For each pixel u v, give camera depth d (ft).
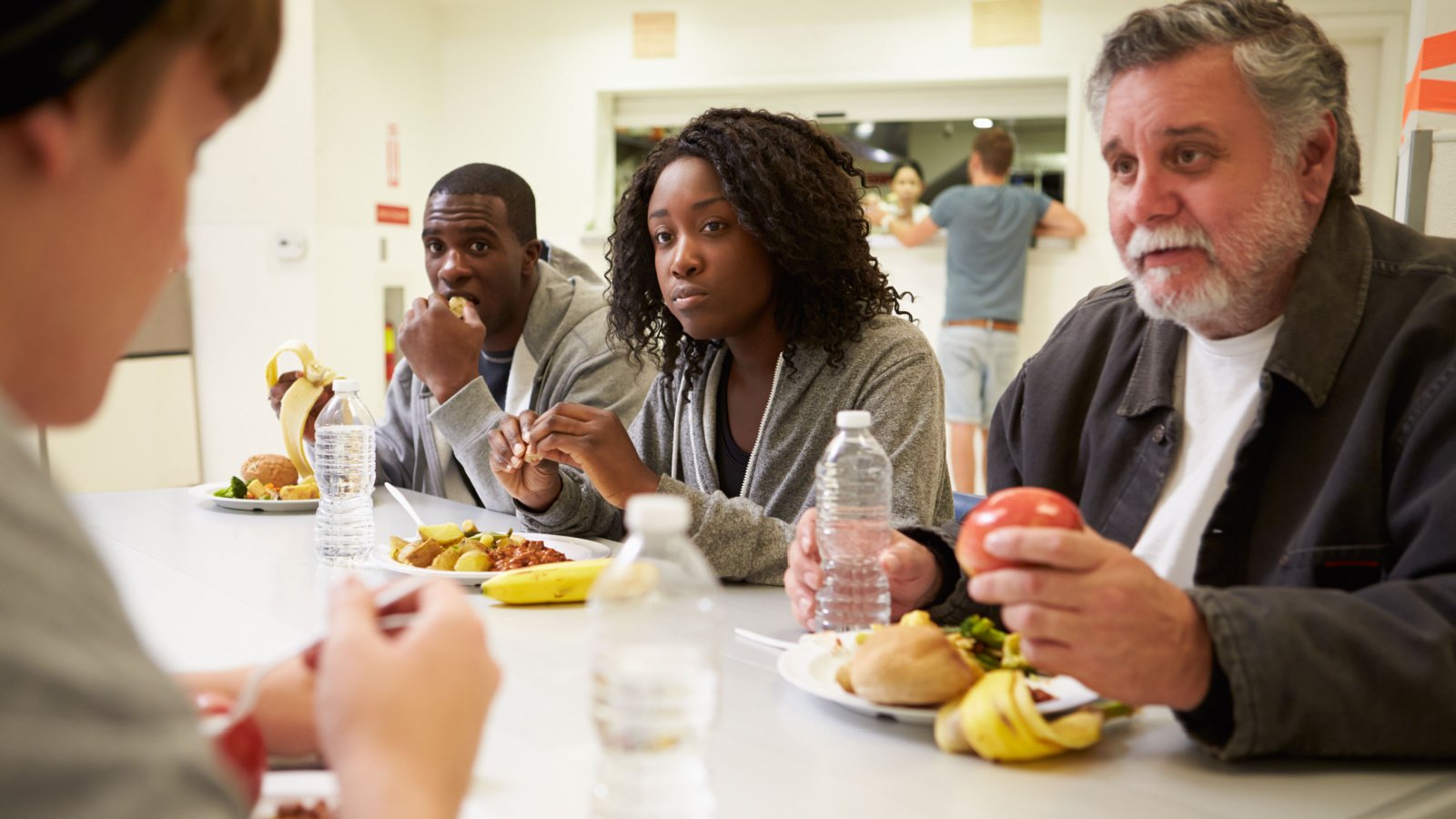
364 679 1.87
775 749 3.07
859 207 5.85
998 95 18.02
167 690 1.38
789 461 5.83
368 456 5.65
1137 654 2.89
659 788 2.38
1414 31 6.64
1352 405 3.81
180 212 1.62
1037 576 2.89
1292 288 3.97
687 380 6.31
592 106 19.44
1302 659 2.92
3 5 1.32
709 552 5.07
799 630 4.33
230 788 1.41
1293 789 2.85
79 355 1.55
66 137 1.42
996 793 2.80
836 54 18.33
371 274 18.19
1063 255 17.07
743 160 5.54
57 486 1.42
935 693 3.15
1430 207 6.49
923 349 5.71
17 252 1.45
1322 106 3.93
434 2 19.56
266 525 6.36
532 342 8.20
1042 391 4.83
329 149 17.10
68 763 1.22
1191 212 3.94
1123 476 4.55
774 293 5.84
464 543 5.16
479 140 19.95
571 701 3.42
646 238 6.28
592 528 6.28
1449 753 2.97
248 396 17.24
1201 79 3.84
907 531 4.30
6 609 1.22
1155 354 4.53
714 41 18.86
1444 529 3.32
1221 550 3.94
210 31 1.56
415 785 1.77
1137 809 2.71
